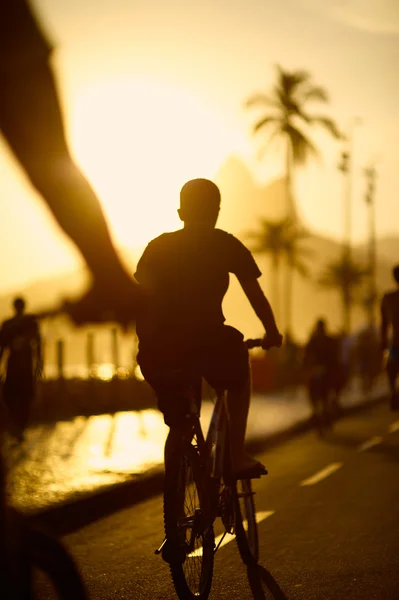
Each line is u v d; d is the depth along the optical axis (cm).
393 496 1480
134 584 940
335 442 2453
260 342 902
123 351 3541
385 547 1081
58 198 271
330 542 1122
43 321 332
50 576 477
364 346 4381
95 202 278
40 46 246
